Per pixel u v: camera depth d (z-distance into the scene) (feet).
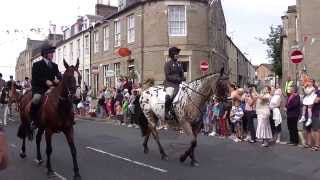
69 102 31.35
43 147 47.06
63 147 47.26
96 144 49.78
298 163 38.22
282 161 39.24
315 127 46.16
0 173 33.86
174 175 32.99
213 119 60.59
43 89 34.68
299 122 49.24
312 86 47.37
